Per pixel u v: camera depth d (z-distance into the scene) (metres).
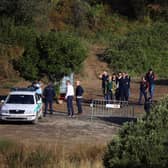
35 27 165.88
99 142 60.19
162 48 164.62
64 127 74.69
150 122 30.69
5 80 132.25
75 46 102.88
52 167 45.56
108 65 154.12
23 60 103.31
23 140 60.50
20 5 163.38
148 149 29.61
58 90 100.81
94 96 114.00
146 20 192.75
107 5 197.25
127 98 96.00
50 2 183.12
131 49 159.62
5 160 48.56
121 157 30.45
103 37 176.12
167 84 136.75
